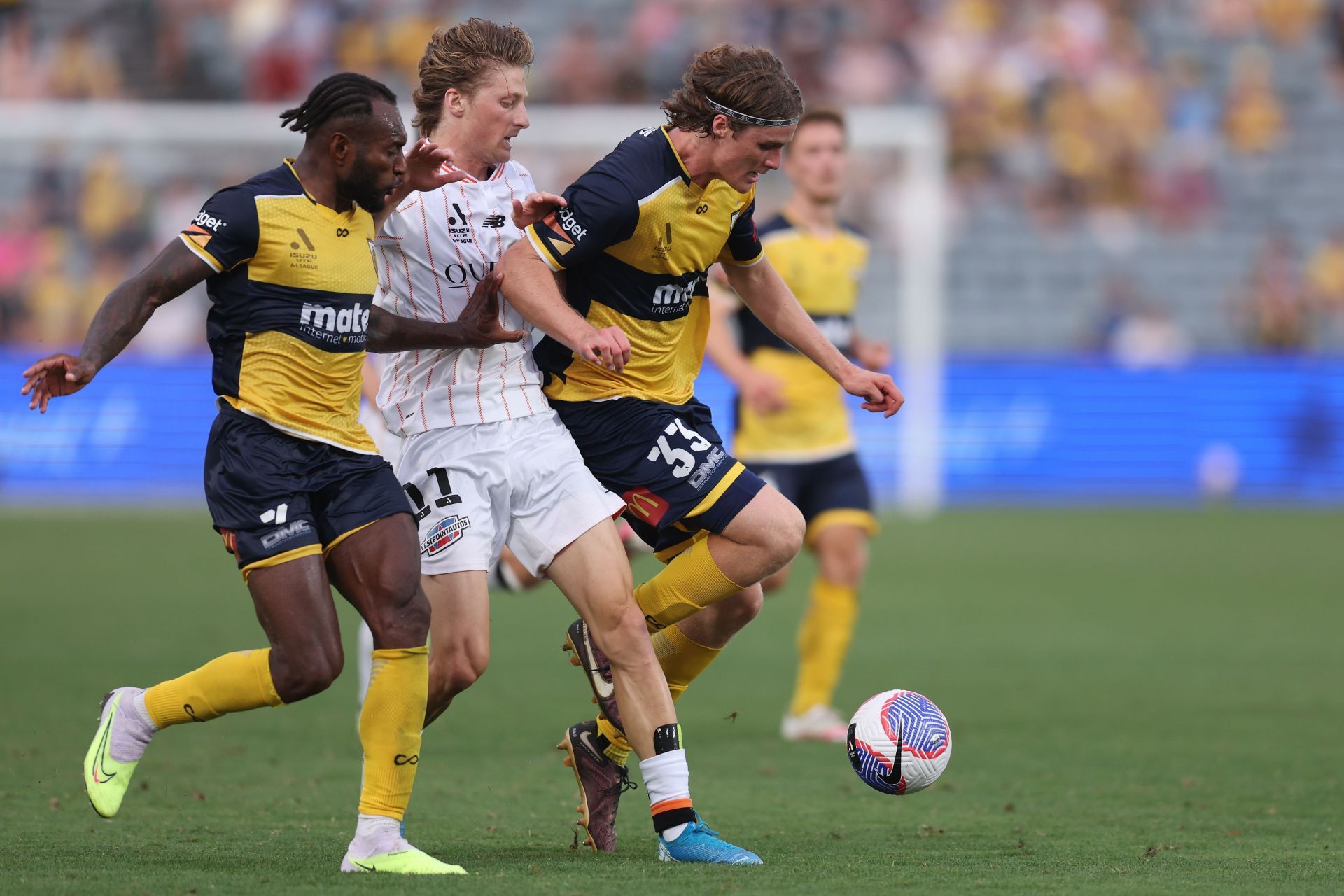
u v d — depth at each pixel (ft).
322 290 47.09
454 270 53.72
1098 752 75.66
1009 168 270.87
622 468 53.62
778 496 52.65
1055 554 171.12
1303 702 91.15
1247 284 263.70
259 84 260.83
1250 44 285.84
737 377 82.64
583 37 261.65
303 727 81.82
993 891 43.68
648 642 50.70
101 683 90.12
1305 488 225.15
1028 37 278.87
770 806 62.28
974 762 73.26
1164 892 43.73
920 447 219.00
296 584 46.14
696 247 52.54
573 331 49.16
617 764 52.54
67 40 263.49
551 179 209.36
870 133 221.87
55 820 55.98
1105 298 252.01
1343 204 273.33
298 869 46.19
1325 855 50.98
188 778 66.69
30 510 202.08
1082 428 224.74
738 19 273.13
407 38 262.67
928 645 113.50
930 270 219.82
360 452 48.49
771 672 105.91
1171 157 274.36
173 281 45.55
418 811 60.34
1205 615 129.08
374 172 46.96
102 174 225.56
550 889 43.16
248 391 47.09
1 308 221.05
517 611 136.56
